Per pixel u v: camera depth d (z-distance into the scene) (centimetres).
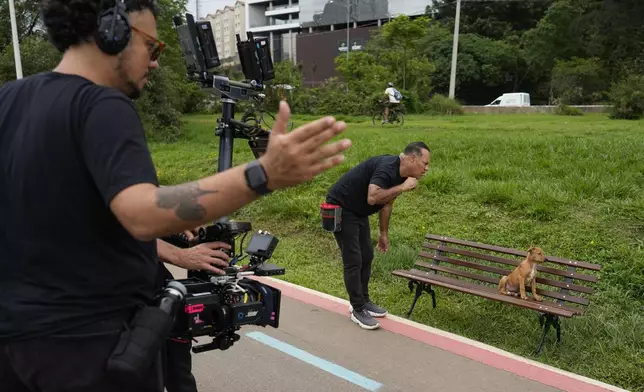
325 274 615
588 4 4247
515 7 5175
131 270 162
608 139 1067
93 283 155
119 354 156
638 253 539
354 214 457
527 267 437
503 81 4934
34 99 154
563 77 3797
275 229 773
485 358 405
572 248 578
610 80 3703
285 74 3247
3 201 155
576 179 724
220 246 238
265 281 586
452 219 689
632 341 424
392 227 691
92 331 156
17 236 153
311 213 771
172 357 252
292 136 139
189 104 3183
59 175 148
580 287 425
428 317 495
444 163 935
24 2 2564
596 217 625
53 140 147
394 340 436
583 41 4334
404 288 557
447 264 590
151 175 146
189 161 1234
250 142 259
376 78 3262
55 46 165
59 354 154
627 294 493
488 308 503
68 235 151
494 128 1667
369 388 362
